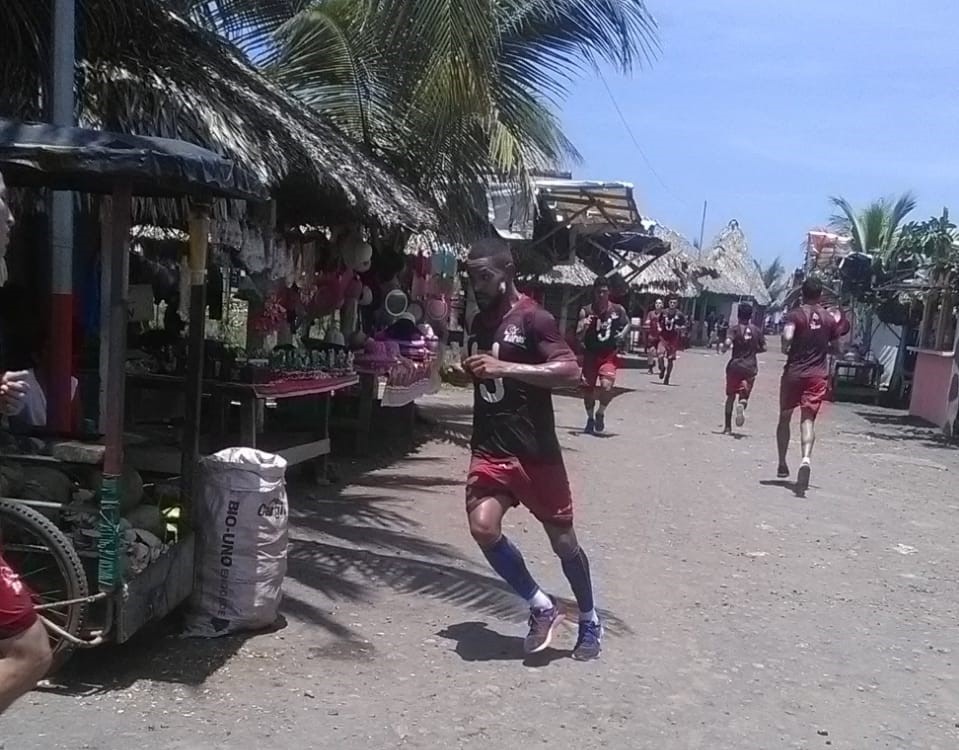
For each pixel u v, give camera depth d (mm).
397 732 4102
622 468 10836
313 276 10023
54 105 5527
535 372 4570
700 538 7848
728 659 5250
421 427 12641
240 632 5000
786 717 4582
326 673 4637
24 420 5023
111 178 4121
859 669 5273
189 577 4855
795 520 8766
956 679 5238
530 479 4762
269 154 6754
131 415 7461
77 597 4129
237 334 10219
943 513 9680
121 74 6414
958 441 16000
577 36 12219
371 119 12094
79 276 7109
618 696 4625
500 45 11734
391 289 11375
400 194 10164
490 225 15039
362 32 10648
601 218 18219
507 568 4883
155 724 4016
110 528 4168
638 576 6648
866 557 7641
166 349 7980
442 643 5145
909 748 4363
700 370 30125
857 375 23312
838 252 31438
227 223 7477
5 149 3855
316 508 7840
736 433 14734
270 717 4152
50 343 5211
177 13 8391
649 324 27656
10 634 2256
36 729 3908
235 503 4883
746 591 6512
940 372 18484
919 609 6422
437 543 7078
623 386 22078
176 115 6336
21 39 5996
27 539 4305
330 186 7645
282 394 7320
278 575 5062
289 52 11875
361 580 6059
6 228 2486
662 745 4188
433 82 7922
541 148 14273
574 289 26109
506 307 4801
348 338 10195
